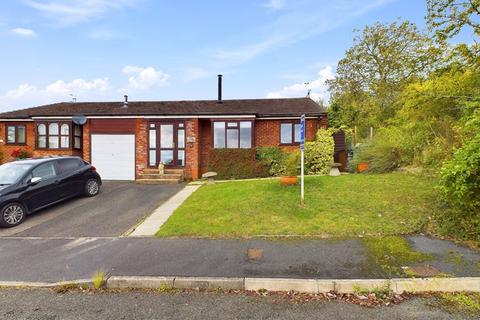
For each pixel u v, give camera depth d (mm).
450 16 10148
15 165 10352
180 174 16547
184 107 19281
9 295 4863
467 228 6293
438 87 10586
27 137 19547
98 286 5039
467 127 7418
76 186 11625
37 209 9852
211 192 11516
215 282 4957
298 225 7391
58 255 6473
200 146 17859
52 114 18078
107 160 17984
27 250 6883
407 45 24062
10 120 19422
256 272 5215
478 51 10164
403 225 7031
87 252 6551
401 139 12680
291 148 17578
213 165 16344
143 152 17703
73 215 9805
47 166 10711
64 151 18109
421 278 4758
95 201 11609
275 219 7863
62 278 5367
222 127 17266
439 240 6316
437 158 10344
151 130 17688
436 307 4207
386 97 24812
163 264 5676
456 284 4641
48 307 4449
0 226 8797
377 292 4578
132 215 9586
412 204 8094
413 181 10070
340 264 5398
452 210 6668
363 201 8617
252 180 13688
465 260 5371
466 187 5812
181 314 4164
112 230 8156
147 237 7309
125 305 4457
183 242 6832
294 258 5727
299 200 9094
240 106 19438
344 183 10539
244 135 17125
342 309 4227
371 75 26141
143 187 14570
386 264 5320
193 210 9156
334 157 17547
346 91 27500
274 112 17703
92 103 21453
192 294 4770
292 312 4164
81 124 18203
